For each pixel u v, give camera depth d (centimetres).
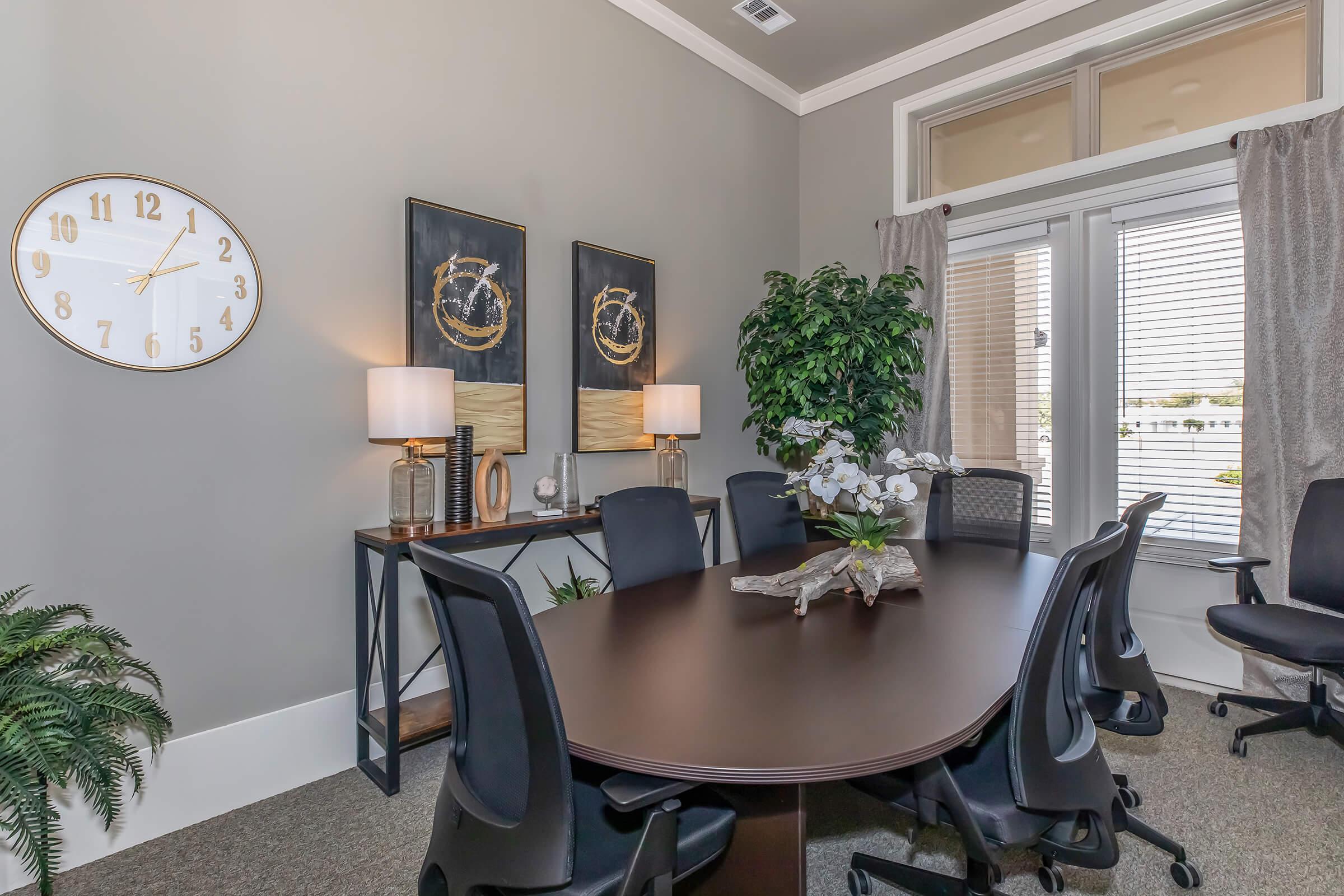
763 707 120
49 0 180
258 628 219
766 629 167
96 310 188
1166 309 315
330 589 236
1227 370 299
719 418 397
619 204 337
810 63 406
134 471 195
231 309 212
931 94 388
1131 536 174
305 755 227
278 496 223
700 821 124
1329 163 264
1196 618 305
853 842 196
